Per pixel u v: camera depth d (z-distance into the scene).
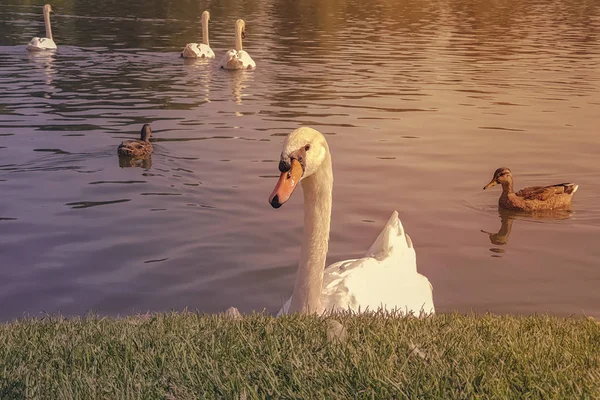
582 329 6.61
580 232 13.30
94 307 9.74
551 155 18.44
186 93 25.91
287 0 69.31
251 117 21.95
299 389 4.47
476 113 23.39
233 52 31.94
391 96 26.02
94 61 33.19
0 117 21.20
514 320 6.96
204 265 11.15
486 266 11.51
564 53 38.84
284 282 10.59
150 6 59.62
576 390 4.46
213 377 4.61
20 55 34.38
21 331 5.93
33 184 15.01
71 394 4.46
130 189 14.80
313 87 27.64
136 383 4.61
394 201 14.48
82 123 20.66
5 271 10.82
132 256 11.42
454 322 6.38
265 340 5.33
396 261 8.70
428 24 53.59
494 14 62.69
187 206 13.81
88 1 61.62
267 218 13.24
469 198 14.96
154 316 6.48
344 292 7.66
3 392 4.53
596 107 24.59
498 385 4.42
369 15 58.84
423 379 4.56
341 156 17.75
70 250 11.62
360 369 4.66
